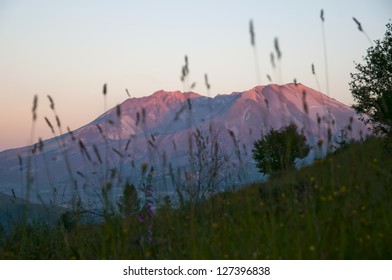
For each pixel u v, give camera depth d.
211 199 9.68
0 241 10.36
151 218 8.82
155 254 8.30
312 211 7.33
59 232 10.45
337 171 8.20
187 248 7.58
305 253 6.73
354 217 7.18
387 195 7.85
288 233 7.05
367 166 8.30
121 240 8.30
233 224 7.70
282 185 8.36
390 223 7.10
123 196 8.18
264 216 7.48
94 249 9.09
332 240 6.90
